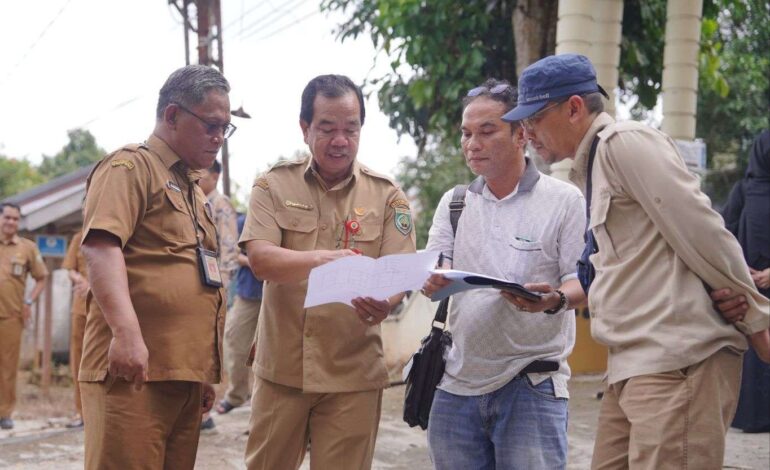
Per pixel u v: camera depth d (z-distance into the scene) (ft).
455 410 10.93
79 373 10.01
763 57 43.88
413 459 18.66
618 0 25.76
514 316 10.56
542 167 26.27
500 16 30.63
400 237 11.13
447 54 29.76
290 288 10.80
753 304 8.93
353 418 10.84
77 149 110.83
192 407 10.55
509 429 10.61
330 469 10.84
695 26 26.18
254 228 10.71
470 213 11.09
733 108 45.91
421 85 30.32
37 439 22.35
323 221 10.88
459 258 11.04
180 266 10.02
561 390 10.78
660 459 8.93
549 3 28.45
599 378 26.23
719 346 8.90
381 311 9.84
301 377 10.75
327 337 10.72
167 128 10.18
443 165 53.11
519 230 10.74
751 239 19.03
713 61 32.86
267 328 11.00
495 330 10.58
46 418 27.37
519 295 9.70
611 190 9.26
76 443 21.83
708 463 8.86
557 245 10.69
